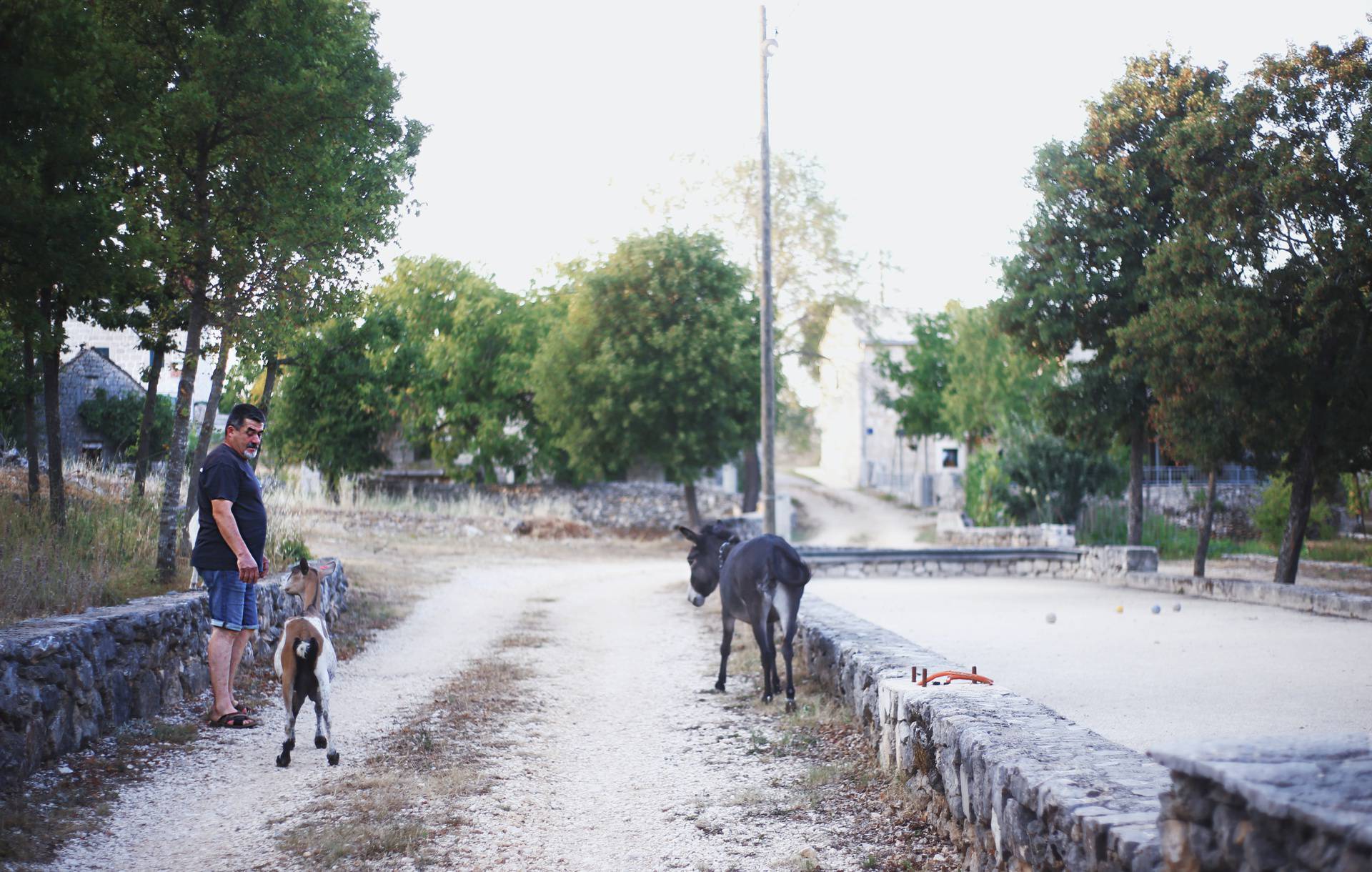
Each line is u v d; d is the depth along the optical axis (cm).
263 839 521
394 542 2730
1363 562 2658
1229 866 264
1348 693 860
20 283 890
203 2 1059
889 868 484
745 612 918
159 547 1057
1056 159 2194
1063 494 3281
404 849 510
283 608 1128
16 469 1588
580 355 3309
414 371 3316
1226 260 1627
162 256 1002
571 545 3181
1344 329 1551
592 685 988
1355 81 1507
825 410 7138
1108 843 330
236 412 776
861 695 746
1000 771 430
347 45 1162
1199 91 1988
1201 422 1817
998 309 2298
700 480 3606
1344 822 216
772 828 549
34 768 593
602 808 589
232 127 1091
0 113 827
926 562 2423
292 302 1219
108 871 473
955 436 4456
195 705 814
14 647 580
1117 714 779
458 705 869
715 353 3188
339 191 1188
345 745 722
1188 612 1559
